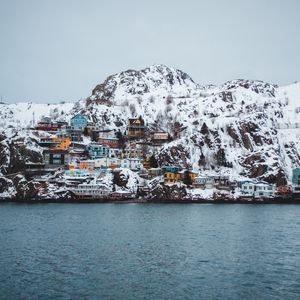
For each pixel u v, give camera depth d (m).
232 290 68.88
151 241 110.50
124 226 141.25
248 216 178.38
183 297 65.69
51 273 77.81
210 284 71.81
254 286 70.88
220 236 119.56
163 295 66.56
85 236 118.50
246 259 89.44
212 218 169.12
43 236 118.25
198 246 103.56
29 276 75.88
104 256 91.56
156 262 86.44
